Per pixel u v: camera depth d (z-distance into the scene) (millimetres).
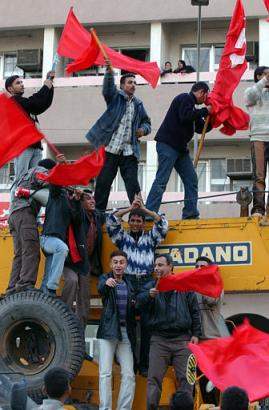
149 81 13625
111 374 10977
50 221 11375
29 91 29391
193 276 10789
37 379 10812
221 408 7543
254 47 28594
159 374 10844
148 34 29438
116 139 12547
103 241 11898
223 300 11445
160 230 11562
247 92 12648
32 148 12344
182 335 10930
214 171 27844
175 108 12570
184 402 8055
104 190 12578
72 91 29266
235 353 9164
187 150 12695
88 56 12672
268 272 11297
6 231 12133
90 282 11781
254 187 12539
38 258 11617
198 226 11617
